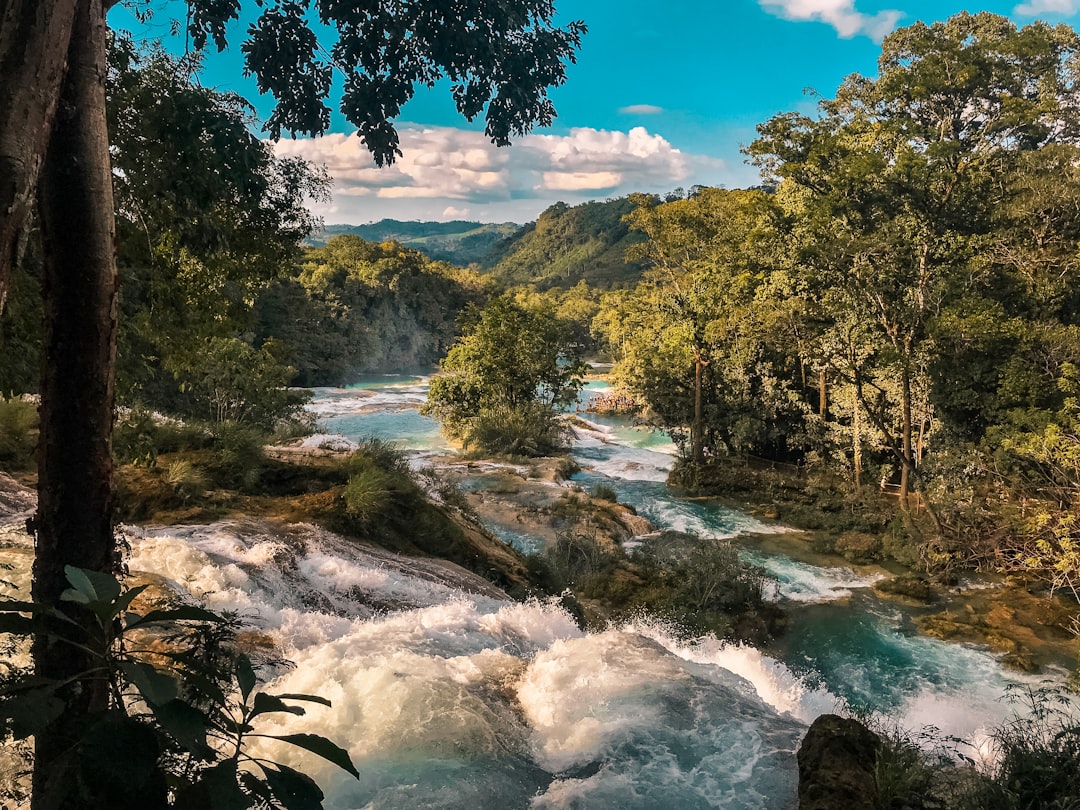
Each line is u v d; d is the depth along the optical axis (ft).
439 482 60.85
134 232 25.88
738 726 18.52
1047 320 80.94
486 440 114.32
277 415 84.64
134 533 29.66
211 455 41.75
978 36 100.37
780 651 52.06
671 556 63.05
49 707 5.82
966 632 55.16
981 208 84.38
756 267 100.37
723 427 111.04
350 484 40.83
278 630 23.15
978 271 80.59
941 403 81.97
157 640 17.33
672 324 114.52
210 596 24.39
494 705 19.21
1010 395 73.05
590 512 74.54
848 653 52.06
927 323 76.79
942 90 87.81
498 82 22.62
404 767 15.60
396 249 359.87
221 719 7.14
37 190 10.80
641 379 118.93
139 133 23.17
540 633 28.25
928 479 81.66
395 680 19.22
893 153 84.17
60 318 10.94
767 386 107.45
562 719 18.84
